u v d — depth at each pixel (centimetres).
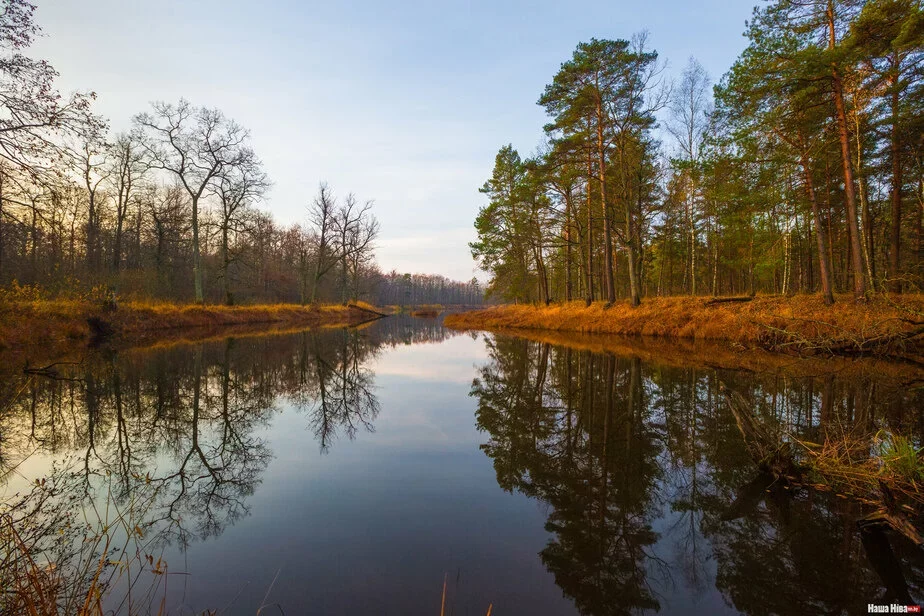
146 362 1354
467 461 574
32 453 610
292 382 1152
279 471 542
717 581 318
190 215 3216
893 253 1588
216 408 868
